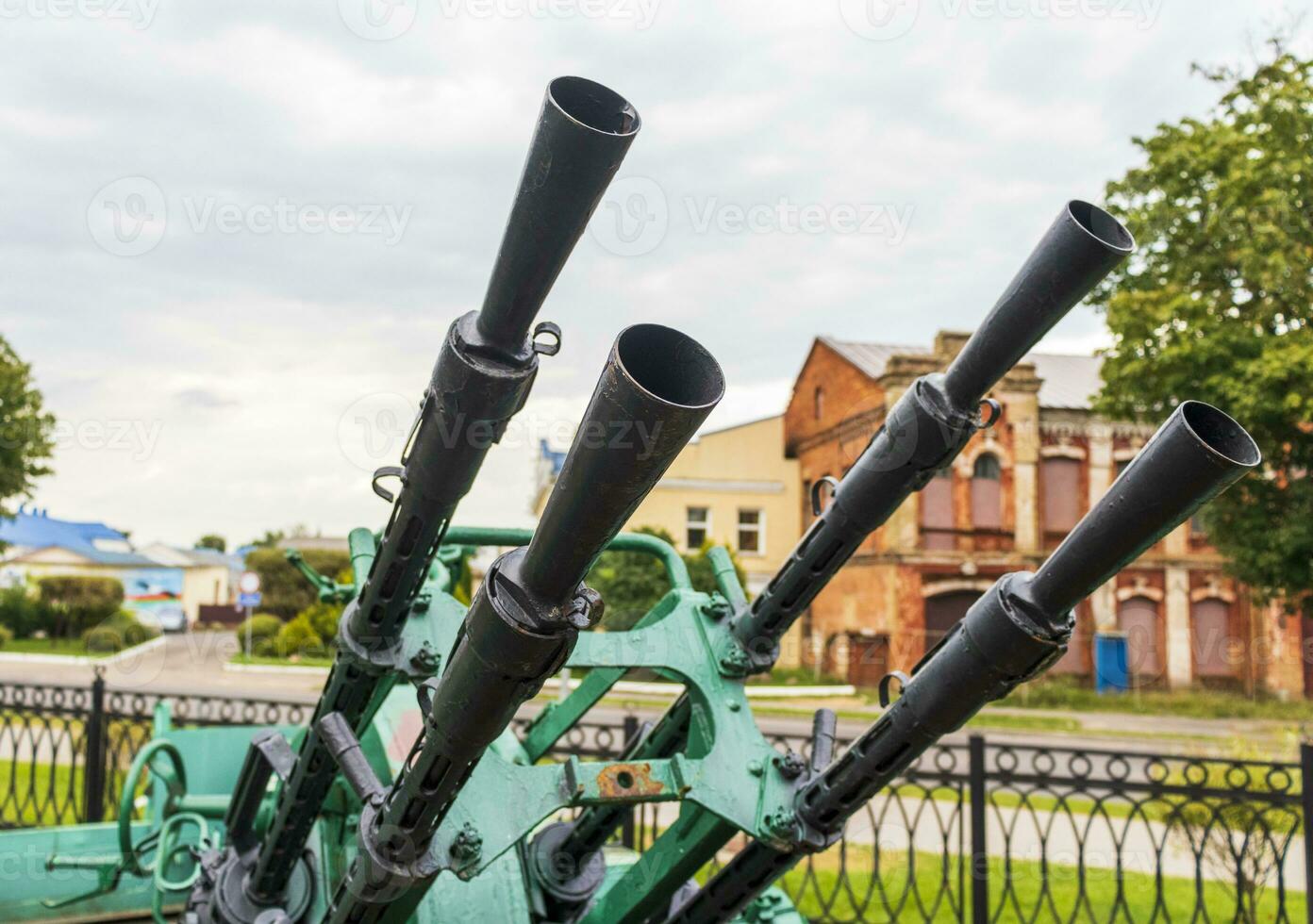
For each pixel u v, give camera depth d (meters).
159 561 39.97
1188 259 12.86
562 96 1.50
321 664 23.31
